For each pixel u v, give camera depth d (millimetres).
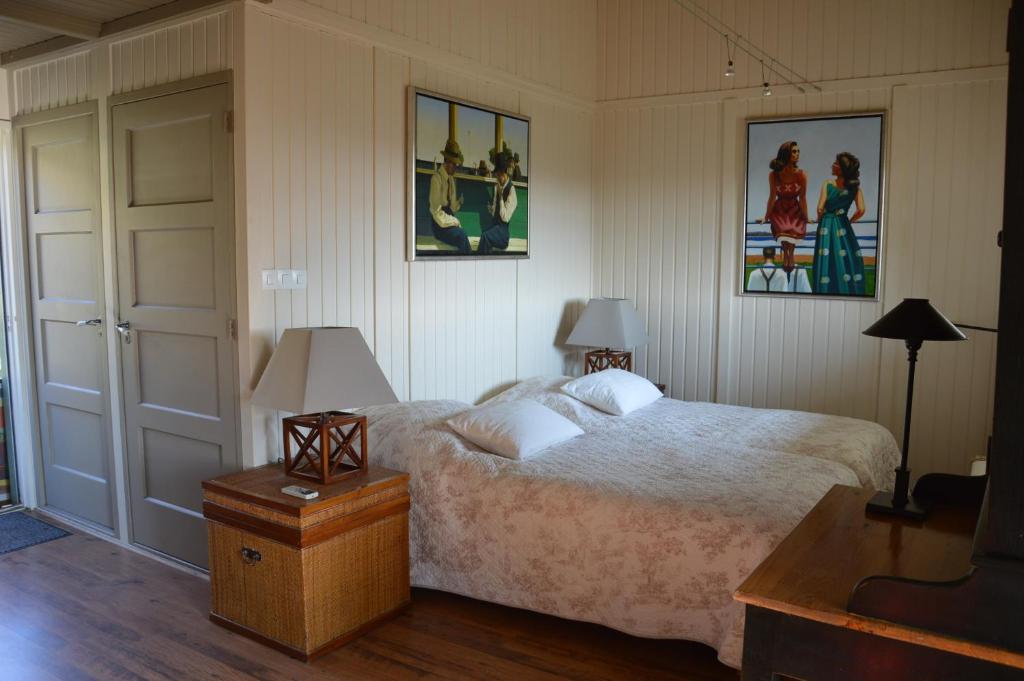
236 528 2809
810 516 1930
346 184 3504
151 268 3434
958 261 4453
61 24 3326
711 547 2514
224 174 3102
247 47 3018
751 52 4875
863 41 4590
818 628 1414
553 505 2812
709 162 5047
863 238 4664
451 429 3348
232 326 3135
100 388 3730
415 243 3861
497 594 2949
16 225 4039
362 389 2920
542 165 4855
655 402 4344
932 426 4578
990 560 1237
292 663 2658
